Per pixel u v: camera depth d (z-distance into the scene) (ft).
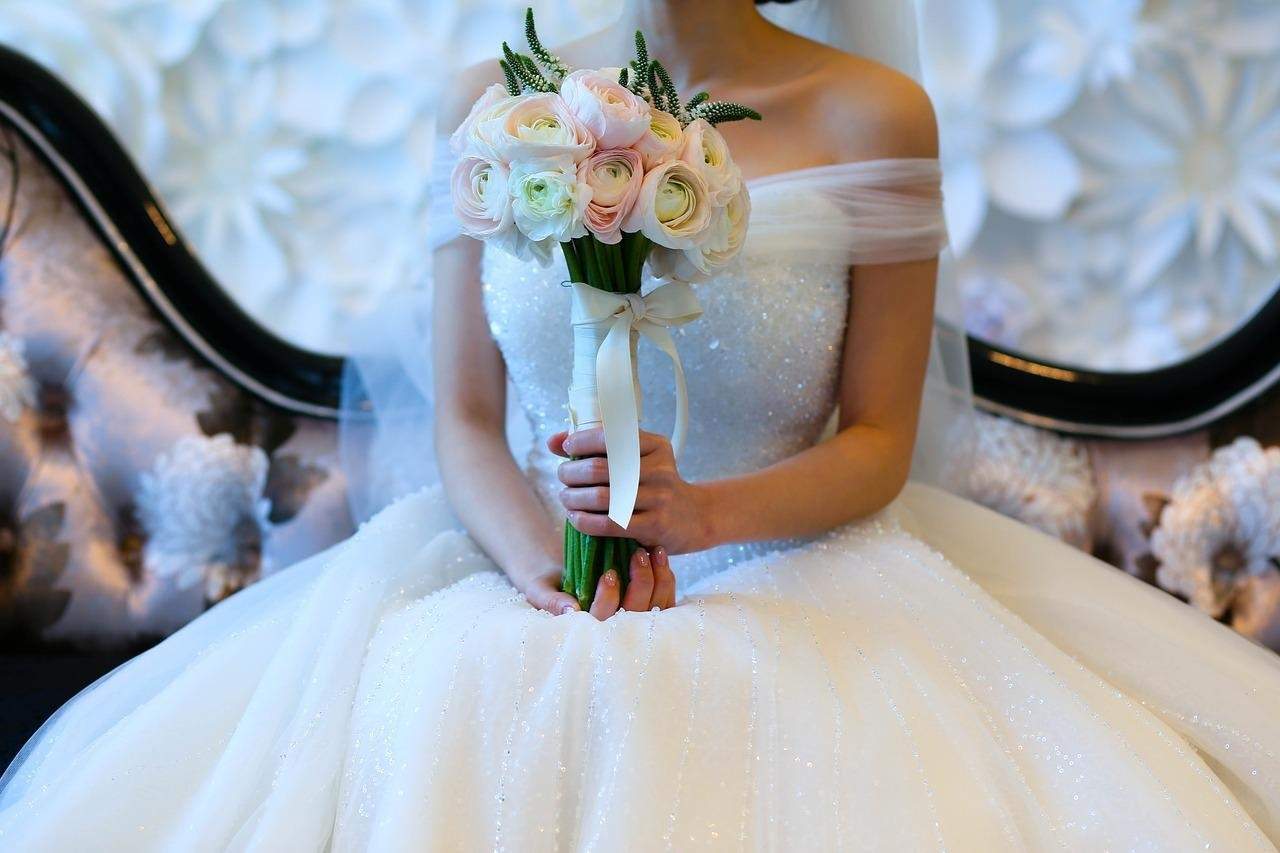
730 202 3.63
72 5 7.04
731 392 4.58
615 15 7.07
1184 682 3.93
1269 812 3.60
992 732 3.45
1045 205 7.24
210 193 7.37
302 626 3.84
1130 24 7.02
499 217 3.47
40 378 5.60
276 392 5.87
